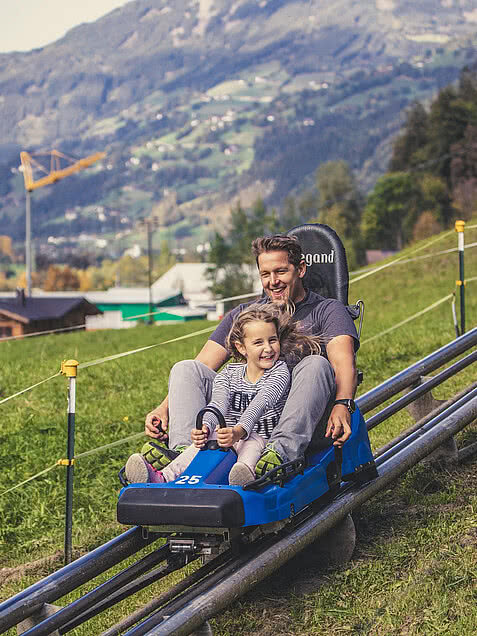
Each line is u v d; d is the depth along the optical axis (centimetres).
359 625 423
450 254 3644
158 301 9881
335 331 515
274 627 434
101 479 810
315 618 433
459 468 605
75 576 416
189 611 380
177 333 2817
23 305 6462
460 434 678
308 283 588
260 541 452
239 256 11731
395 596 441
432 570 461
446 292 3103
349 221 13062
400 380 616
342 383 488
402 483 593
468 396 654
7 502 767
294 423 445
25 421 1078
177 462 445
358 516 552
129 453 887
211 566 457
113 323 9938
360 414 511
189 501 401
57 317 6494
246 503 405
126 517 411
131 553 442
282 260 530
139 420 1029
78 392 1290
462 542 489
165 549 450
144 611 442
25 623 416
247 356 471
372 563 480
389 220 11131
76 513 732
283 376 464
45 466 861
